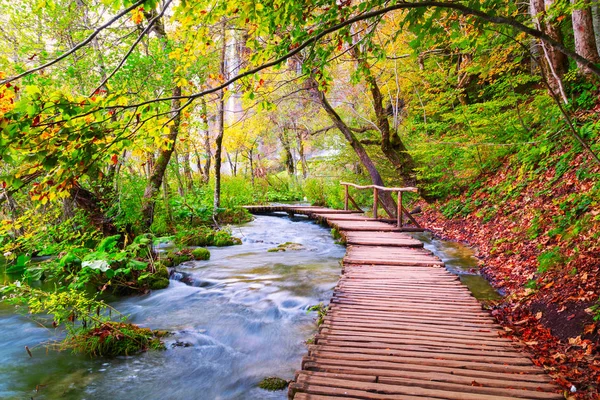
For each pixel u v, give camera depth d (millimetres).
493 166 11859
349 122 17359
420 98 14070
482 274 7203
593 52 8938
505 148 11117
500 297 5938
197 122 10016
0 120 1954
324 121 18375
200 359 4648
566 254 5582
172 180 15328
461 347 3791
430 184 13586
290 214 17094
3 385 4109
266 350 4844
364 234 10352
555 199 7426
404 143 15273
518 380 3156
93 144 2355
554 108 9352
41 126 2156
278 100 9859
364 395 2934
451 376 3215
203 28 3389
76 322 5684
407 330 4230
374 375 3238
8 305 6469
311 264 8656
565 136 8742
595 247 5160
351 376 3219
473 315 4684
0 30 8828
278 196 23797
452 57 13352
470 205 11227
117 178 8062
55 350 4871
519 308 5254
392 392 2980
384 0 3305
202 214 13078
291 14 3348
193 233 11055
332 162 17438
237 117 21500
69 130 2180
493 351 3699
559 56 9406
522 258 6828
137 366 4496
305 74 3869
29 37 8742
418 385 3084
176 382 4164
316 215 14727
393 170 15789
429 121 15305
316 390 3014
